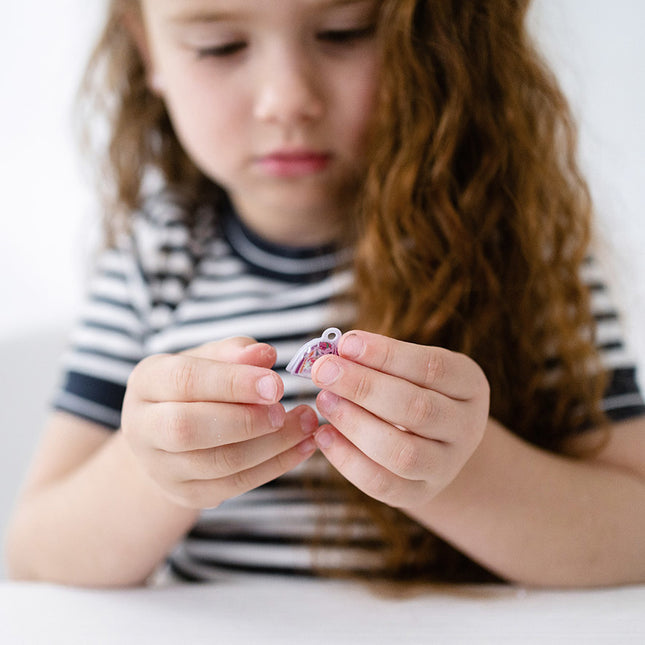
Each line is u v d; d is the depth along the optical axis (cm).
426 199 48
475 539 42
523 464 42
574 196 52
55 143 89
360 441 35
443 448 35
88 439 54
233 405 35
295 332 54
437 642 34
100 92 66
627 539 42
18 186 91
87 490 46
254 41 46
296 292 55
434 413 34
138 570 45
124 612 38
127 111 64
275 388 34
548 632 35
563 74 58
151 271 59
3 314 91
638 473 48
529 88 50
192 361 36
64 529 46
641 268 69
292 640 35
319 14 45
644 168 82
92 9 75
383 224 48
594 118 80
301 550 50
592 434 48
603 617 36
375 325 48
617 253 62
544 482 42
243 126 48
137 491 44
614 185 63
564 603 39
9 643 35
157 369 37
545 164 51
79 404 55
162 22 48
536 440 49
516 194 49
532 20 55
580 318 51
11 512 72
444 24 48
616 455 48
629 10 83
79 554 45
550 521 42
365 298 49
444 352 36
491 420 44
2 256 91
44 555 46
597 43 83
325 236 56
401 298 48
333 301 52
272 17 45
